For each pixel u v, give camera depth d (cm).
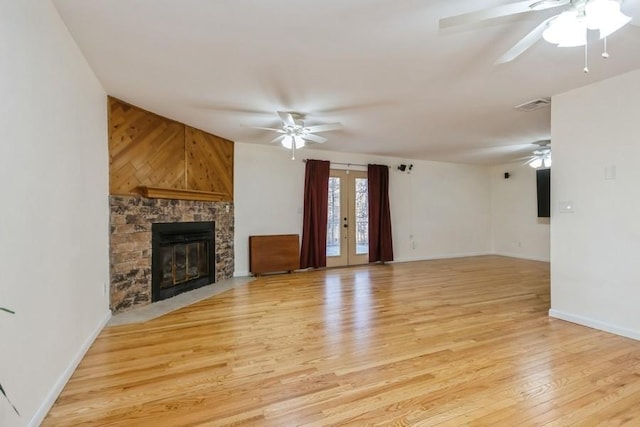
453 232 803
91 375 226
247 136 526
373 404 193
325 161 639
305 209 624
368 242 695
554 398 199
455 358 253
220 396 201
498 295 443
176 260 451
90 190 283
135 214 378
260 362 247
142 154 386
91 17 206
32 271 172
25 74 168
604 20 157
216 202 526
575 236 330
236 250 574
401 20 207
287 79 300
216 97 345
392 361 248
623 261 295
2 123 147
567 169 335
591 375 226
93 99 290
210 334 303
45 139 191
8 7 152
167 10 197
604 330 308
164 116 412
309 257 629
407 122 441
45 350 186
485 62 266
